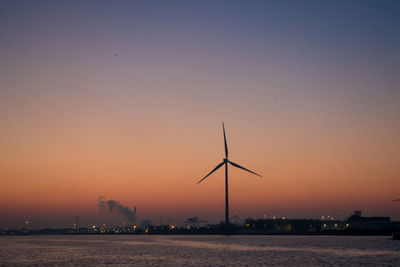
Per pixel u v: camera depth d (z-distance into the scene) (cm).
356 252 18550
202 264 14288
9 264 15100
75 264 14812
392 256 16725
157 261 15462
